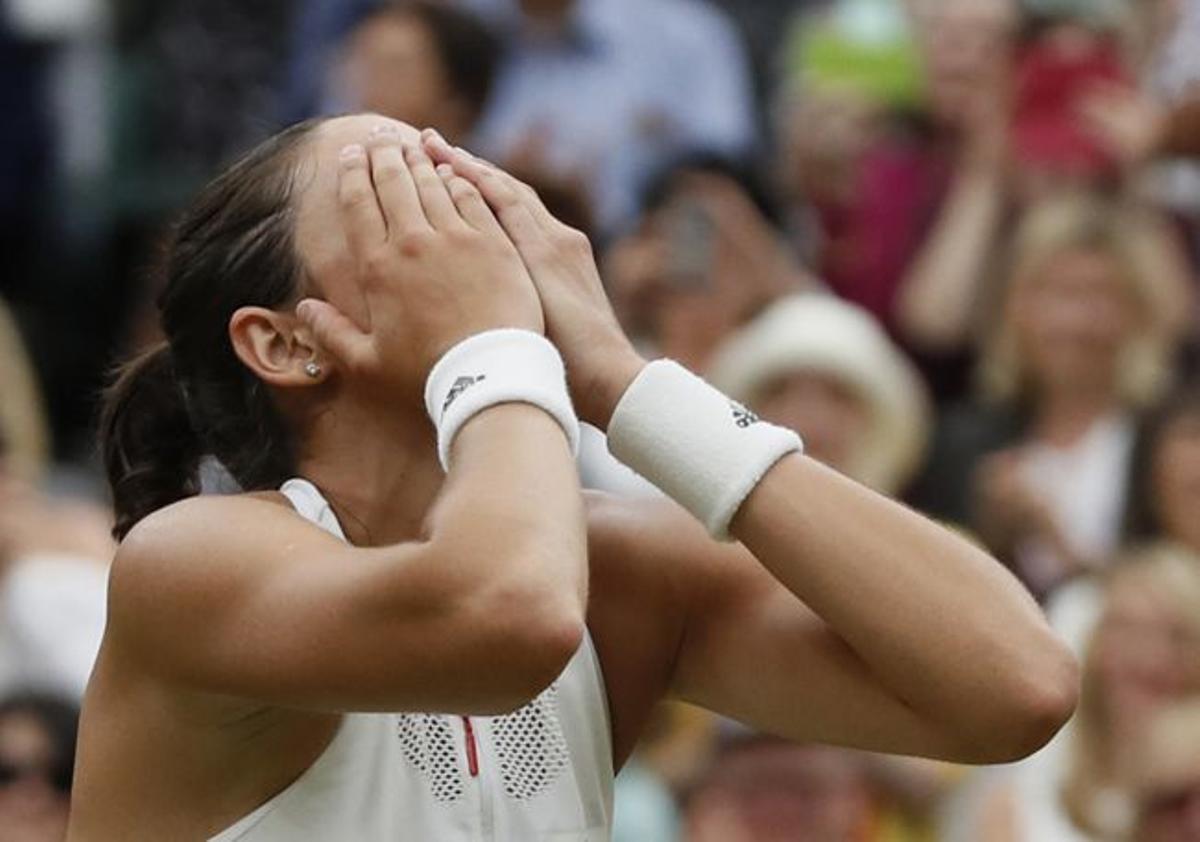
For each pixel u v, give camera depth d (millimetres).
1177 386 23250
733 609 11195
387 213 10586
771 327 23016
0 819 17922
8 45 28812
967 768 19031
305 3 28672
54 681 19547
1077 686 10469
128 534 10555
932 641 10383
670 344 24031
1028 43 25703
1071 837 18797
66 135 28953
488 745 10664
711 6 29172
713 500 10555
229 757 10391
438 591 9758
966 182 25594
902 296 25594
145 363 11359
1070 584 20875
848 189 26234
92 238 28719
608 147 26328
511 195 10844
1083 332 23188
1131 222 23625
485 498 9883
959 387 25172
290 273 10742
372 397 10711
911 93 26391
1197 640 19094
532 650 9711
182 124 28766
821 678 10930
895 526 10523
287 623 9992
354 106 25047
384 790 10492
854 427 22750
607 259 24188
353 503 10750
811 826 18438
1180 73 24797
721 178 24594
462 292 10438
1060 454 22891
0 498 20203
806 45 27156
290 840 10414
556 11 26547
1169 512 21391
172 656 10227
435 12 24938
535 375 10234
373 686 9938
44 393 28094
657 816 19859
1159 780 18547
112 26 29141
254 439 11000
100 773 10492
